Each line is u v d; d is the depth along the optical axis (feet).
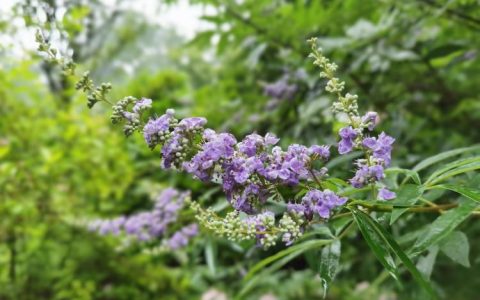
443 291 10.63
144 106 4.76
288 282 19.62
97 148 14.99
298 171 4.47
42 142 14.89
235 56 14.35
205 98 14.89
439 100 12.24
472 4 9.53
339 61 11.29
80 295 15.23
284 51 11.48
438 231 4.47
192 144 4.68
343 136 4.57
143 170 14.94
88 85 4.87
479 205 4.50
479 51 10.07
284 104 11.37
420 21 10.07
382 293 15.74
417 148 11.95
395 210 4.49
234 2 11.22
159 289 16.78
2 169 13.84
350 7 10.53
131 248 15.39
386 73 11.69
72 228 15.29
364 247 10.59
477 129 12.55
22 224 14.67
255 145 4.56
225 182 4.60
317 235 7.77
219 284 17.37
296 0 11.25
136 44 37.32
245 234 4.65
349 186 5.33
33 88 14.67
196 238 9.61
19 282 15.03
